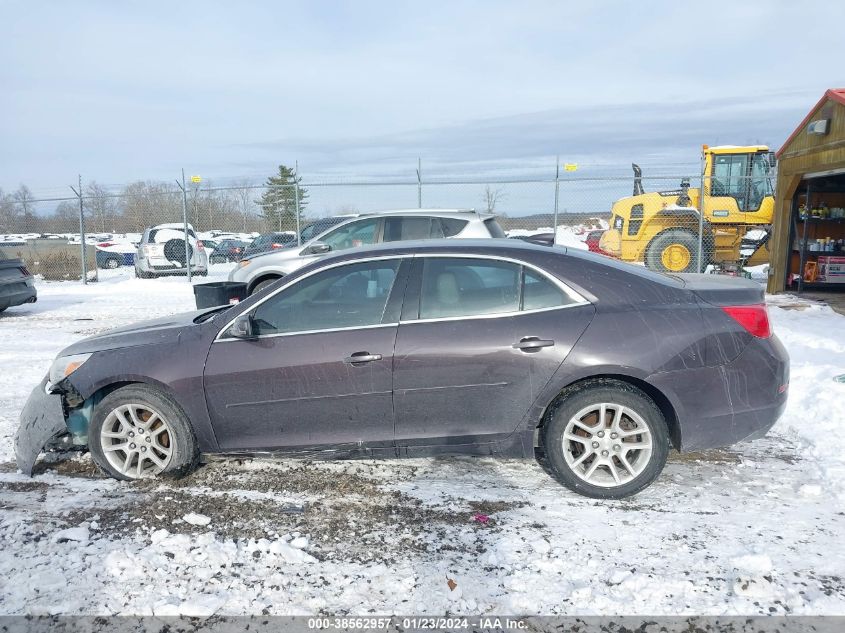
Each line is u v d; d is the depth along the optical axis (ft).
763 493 12.88
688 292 13.00
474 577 10.02
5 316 39.75
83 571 10.18
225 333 13.34
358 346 12.79
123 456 13.80
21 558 10.55
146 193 57.77
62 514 12.16
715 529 11.41
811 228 42.16
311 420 13.03
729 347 12.46
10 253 62.90
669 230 48.52
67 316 39.81
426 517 12.01
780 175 40.73
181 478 13.75
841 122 33.83
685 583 9.69
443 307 12.96
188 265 55.52
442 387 12.66
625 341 12.29
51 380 13.91
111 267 84.28
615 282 12.94
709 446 12.66
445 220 30.09
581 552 10.68
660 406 12.85
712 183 49.70
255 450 13.34
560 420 12.46
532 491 13.09
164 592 9.64
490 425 12.76
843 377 19.52
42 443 13.78
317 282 13.41
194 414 13.23
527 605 9.30
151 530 11.51
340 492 13.14
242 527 11.66
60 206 61.52
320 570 10.23
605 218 50.83
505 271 13.08
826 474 13.57
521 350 12.42
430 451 13.06
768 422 12.68
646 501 12.56
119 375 13.32
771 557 10.43
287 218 55.01
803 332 28.25
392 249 13.57
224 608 9.29
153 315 39.99
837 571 10.02
